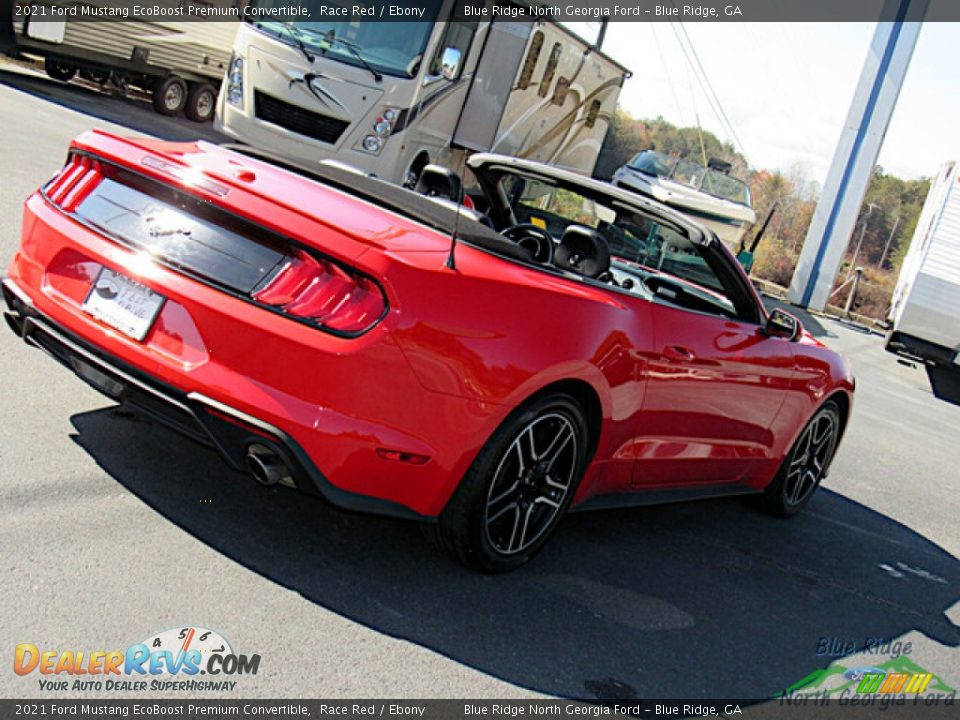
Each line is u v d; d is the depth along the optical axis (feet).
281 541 10.82
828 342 53.06
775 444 15.99
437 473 9.97
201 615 8.98
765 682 10.71
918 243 56.95
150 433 12.64
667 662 10.54
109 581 9.12
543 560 12.37
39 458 11.11
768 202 146.10
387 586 10.46
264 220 9.51
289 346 9.21
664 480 13.93
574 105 54.03
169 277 9.73
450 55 38.29
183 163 10.38
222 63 59.77
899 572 16.08
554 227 14.53
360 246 9.43
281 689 8.23
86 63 50.11
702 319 13.17
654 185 54.19
